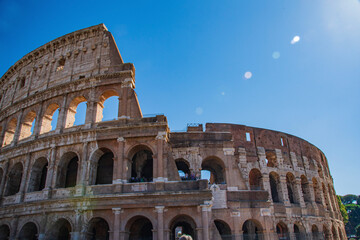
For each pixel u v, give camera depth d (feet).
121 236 132.36
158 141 147.74
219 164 176.14
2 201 168.25
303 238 190.29
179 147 166.81
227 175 160.66
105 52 183.32
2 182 174.60
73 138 158.20
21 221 153.79
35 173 168.04
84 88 172.65
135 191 139.95
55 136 160.97
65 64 191.52
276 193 206.69
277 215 184.14
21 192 160.97
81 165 150.71
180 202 134.62
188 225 168.86
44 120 181.27
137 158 164.55
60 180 158.40
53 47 202.90
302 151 229.25
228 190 157.69
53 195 150.41
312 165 232.73
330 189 260.42
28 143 169.99
